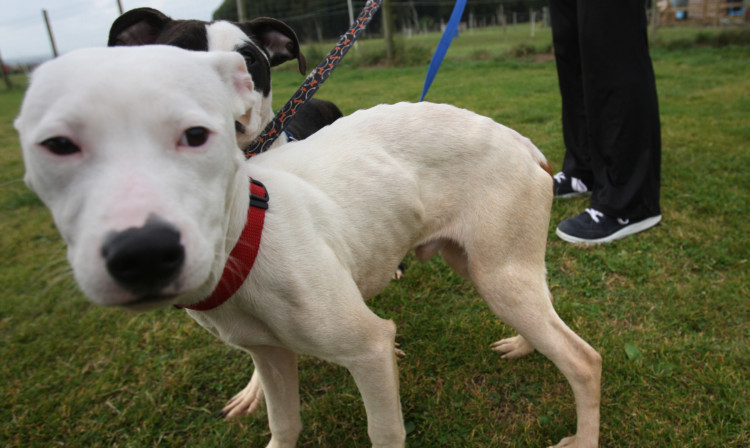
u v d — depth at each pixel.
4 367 2.68
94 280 1.00
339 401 2.27
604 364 2.25
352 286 1.63
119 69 1.07
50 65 1.13
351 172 1.76
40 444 2.24
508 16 28.89
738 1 17.83
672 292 2.68
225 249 1.36
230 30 2.75
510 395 2.23
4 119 10.51
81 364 2.67
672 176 4.00
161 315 2.99
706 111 5.96
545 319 1.87
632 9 2.85
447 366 2.41
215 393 2.45
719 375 2.12
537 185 1.90
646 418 2.01
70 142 1.05
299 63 3.30
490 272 1.88
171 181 1.07
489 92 8.32
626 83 2.95
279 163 1.75
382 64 13.73
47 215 4.72
